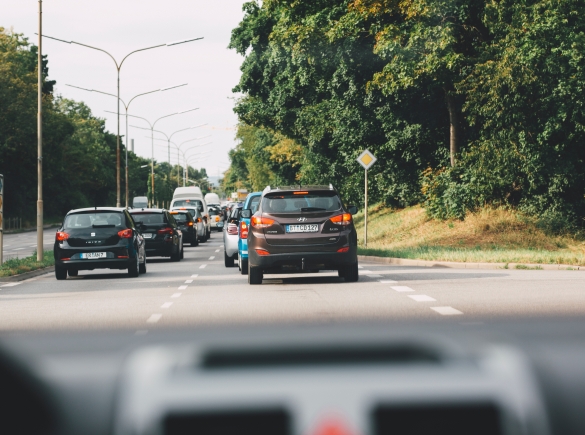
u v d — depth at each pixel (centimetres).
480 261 2181
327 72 3603
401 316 1018
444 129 3538
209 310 1139
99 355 394
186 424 218
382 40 2930
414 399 219
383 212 4575
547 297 1256
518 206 3133
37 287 1748
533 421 225
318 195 1638
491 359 232
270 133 7400
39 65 2775
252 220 1625
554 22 2712
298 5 3534
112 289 1625
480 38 3120
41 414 281
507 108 2792
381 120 3606
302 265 1602
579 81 2677
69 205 11256
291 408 217
